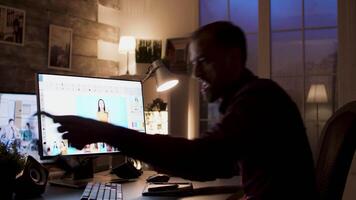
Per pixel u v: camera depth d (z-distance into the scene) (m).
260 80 0.89
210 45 0.87
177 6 2.96
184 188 1.38
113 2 2.85
